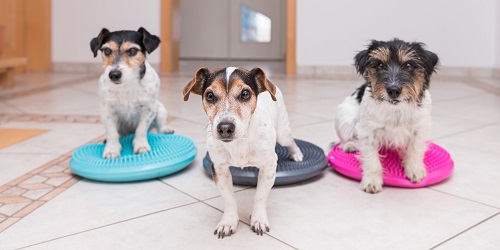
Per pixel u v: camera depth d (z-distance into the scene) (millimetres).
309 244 1042
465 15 3799
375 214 1193
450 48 3855
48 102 2676
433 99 2807
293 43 3984
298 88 3240
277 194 1331
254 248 1027
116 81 1474
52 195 1313
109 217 1179
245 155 1066
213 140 1064
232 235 1086
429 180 1370
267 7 4984
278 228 1120
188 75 3887
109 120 1552
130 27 4062
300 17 3961
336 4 3920
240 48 5090
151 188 1375
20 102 2666
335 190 1359
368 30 3922
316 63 4012
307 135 1962
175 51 4184
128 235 1084
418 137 1358
